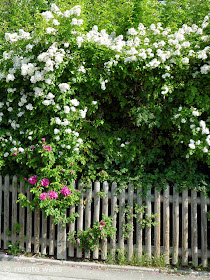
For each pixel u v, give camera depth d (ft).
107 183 12.71
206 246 12.15
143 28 13.09
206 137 11.62
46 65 11.52
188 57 11.82
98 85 12.44
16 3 18.38
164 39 12.28
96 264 12.39
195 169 12.76
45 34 11.59
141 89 12.47
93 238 12.39
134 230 13.34
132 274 11.73
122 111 13.55
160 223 13.53
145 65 11.92
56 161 12.48
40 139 12.56
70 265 12.49
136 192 12.88
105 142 13.04
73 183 12.69
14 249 13.29
